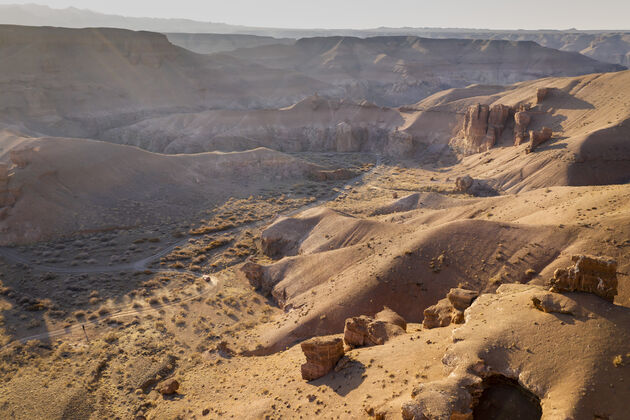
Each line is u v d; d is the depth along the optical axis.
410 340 31.23
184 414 34.88
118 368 46.31
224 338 52.84
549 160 106.88
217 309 61.59
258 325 55.25
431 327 36.03
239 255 82.06
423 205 91.88
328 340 32.25
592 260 25.27
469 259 50.44
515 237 50.81
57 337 54.06
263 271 67.75
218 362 45.59
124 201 105.31
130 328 56.47
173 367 46.91
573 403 19.78
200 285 69.81
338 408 26.66
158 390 41.25
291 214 105.31
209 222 99.62
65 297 65.19
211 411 33.69
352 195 120.12
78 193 102.19
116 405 39.59
